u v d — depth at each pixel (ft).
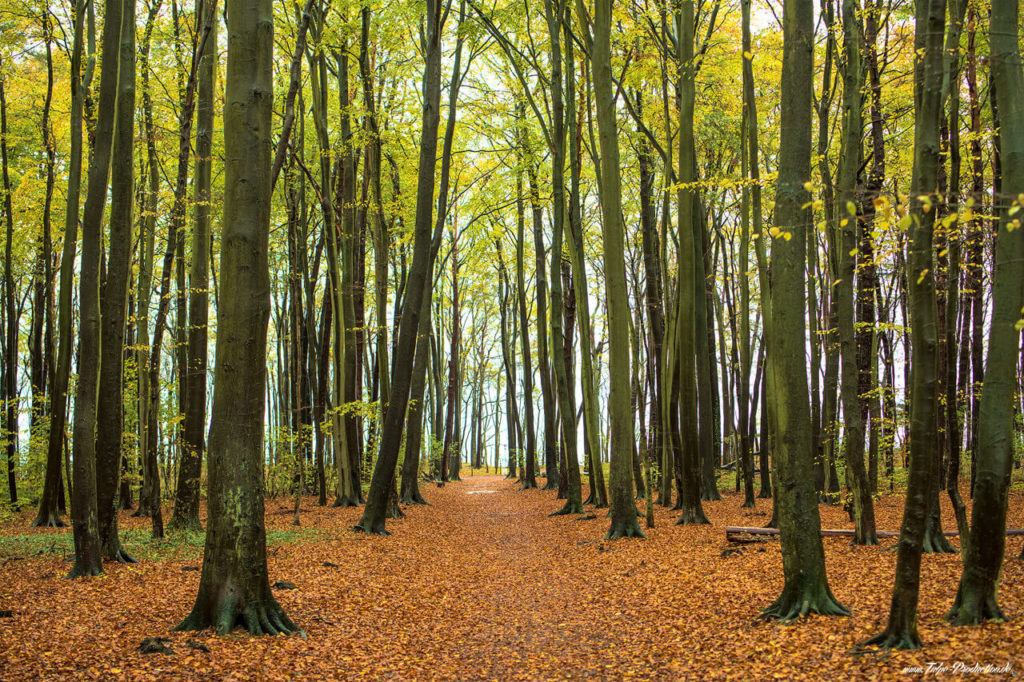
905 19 39.29
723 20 59.36
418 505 77.92
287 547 43.27
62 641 22.79
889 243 20.72
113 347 37.42
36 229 66.80
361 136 63.82
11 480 63.10
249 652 22.25
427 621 28.68
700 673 20.62
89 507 33.68
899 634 20.11
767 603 27.35
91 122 43.75
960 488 63.77
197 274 48.75
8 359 67.21
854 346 38.06
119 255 37.19
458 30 63.52
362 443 84.79
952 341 31.24
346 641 24.79
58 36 50.55
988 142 39.29
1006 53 20.39
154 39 52.85
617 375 48.75
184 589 30.50
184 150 41.70
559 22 60.23
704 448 68.80
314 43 60.44
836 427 53.36
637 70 61.46
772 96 56.54
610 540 46.80
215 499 24.91
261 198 25.32
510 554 45.80
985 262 62.80
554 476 97.76
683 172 48.67
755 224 41.83
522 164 72.49
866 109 41.55
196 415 49.19
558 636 26.40
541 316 87.56
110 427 37.17
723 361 98.07
